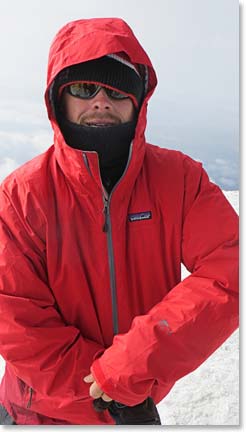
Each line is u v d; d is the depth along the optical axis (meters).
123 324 1.62
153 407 1.56
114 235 1.56
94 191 1.51
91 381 1.44
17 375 1.53
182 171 1.60
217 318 1.40
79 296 1.56
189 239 1.54
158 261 1.59
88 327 1.61
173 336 1.37
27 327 1.44
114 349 1.41
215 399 2.86
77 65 1.48
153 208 1.57
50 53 1.55
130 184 1.54
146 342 1.37
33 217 1.50
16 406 1.73
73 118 1.55
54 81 1.54
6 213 1.51
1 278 1.46
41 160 1.61
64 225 1.53
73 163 1.49
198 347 1.39
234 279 1.44
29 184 1.53
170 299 1.44
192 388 2.96
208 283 1.44
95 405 1.49
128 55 1.49
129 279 1.62
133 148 1.48
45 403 1.63
